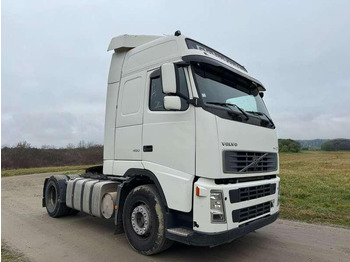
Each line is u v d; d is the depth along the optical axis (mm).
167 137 4383
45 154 35094
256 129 4582
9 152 33844
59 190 7148
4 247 5059
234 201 3914
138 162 4855
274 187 4977
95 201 5609
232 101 4656
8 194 11938
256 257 4590
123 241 5383
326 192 11453
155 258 4516
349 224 6777
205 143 3887
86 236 5711
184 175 4082
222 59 4992
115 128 5480
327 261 4449
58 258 4523
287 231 6176
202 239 3746
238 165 4098
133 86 5195
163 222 4344
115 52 5844
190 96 4133
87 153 25016
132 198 4844
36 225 6602
